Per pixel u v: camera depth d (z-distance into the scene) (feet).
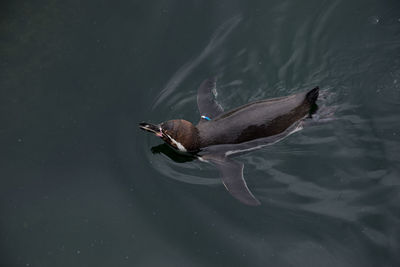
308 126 39.88
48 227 34.63
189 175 37.99
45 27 49.19
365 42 46.47
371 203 33.94
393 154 36.73
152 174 38.34
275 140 39.04
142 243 33.35
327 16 49.26
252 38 48.52
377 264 30.60
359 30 47.55
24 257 32.78
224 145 38.65
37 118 42.11
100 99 43.55
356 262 30.91
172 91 44.45
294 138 39.55
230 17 50.31
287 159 38.11
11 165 38.58
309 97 39.17
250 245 32.53
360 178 35.76
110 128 41.57
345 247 31.76
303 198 35.19
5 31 48.67
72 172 38.32
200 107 42.37
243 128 38.09
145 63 46.34
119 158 39.47
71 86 44.45
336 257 31.35
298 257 31.63
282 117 38.34
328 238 32.35
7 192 36.81
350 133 38.99
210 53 47.32
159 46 47.70
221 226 33.81
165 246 32.99
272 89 44.60
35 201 36.27
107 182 37.70
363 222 32.86
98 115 42.45
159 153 40.27
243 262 31.60
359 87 42.93
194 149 39.17
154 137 41.57
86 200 36.40
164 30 49.01
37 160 39.01
